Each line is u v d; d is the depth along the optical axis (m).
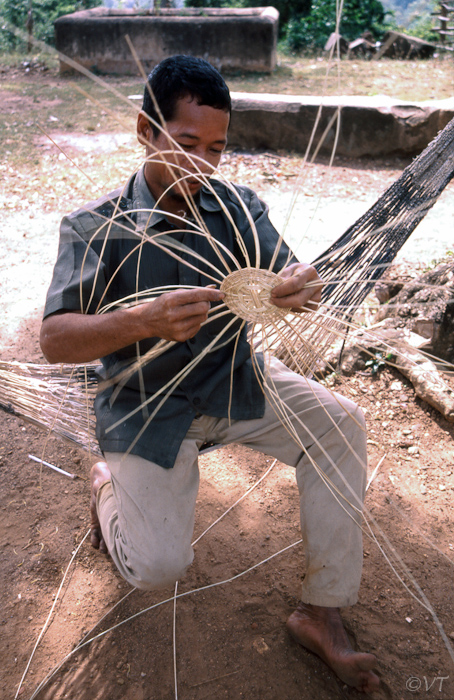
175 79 1.35
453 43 9.54
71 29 8.94
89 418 1.93
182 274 1.55
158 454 1.51
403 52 9.80
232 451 2.43
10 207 4.78
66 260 1.48
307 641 1.62
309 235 4.39
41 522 2.05
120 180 5.33
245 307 1.33
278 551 1.98
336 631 1.59
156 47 8.98
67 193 5.07
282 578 1.88
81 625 1.74
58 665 1.63
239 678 1.60
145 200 1.52
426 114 5.85
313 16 10.80
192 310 1.25
